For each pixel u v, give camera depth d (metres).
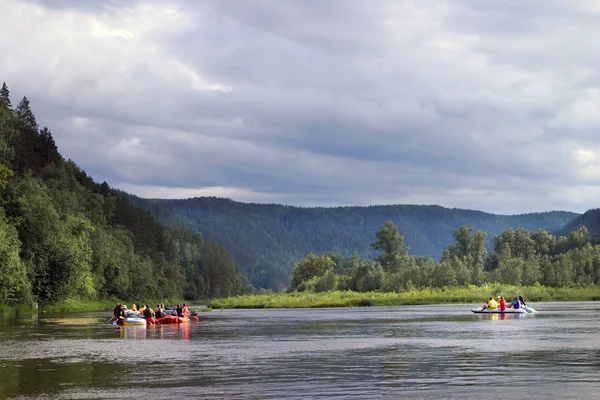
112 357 36.78
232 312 109.56
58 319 83.00
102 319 82.69
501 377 28.38
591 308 103.94
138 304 165.00
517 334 50.41
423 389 25.62
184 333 55.88
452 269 171.62
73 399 24.11
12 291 90.12
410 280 167.25
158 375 29.70
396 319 75.06
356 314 91.69
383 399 23.73
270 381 27.84
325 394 24.78
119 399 24.06
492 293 151.62
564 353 36.91
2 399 24.11
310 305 137.88
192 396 24.55
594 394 24.36
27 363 34.12
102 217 164.25
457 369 30.88
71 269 111.69
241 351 39.78
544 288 166.75
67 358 36.34
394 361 34.00
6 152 103.12
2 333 56.69
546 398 23.67
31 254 101.00
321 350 39.94
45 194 108.88
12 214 101.31
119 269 156.00
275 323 70.44
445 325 62.50
